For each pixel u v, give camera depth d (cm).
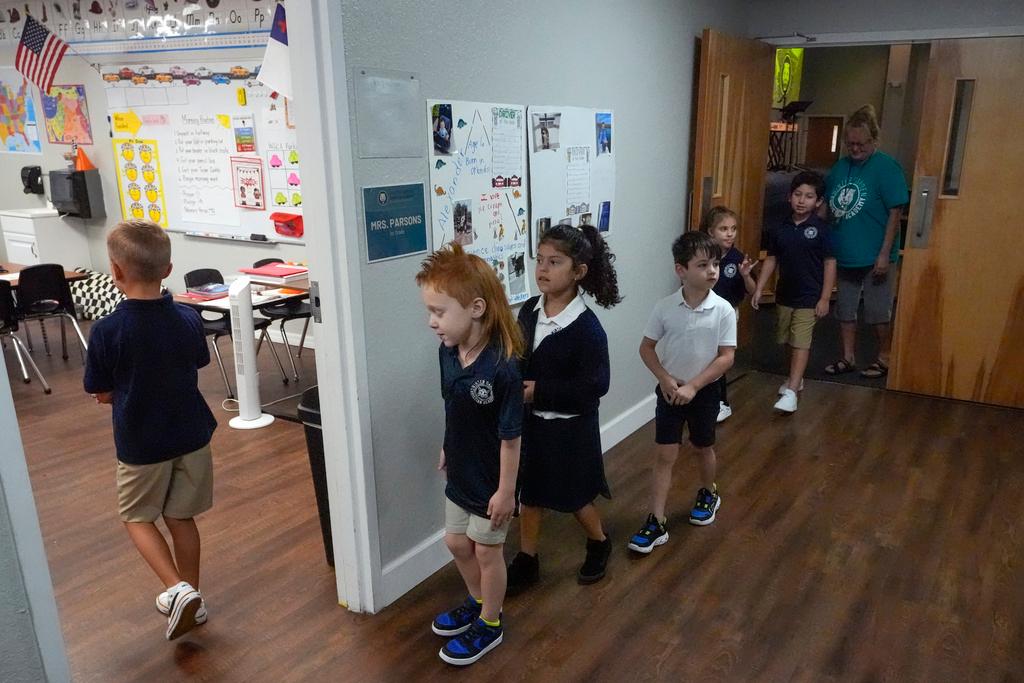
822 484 309
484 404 181
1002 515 281
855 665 200
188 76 527
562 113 280
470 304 176
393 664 202
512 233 264
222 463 336
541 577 243
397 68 203
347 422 208
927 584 237
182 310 205
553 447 218
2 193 712
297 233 508
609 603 229
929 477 315
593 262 215
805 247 378
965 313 399
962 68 372
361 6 188
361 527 217
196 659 204
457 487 194
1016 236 378
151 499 204
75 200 607
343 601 228
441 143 223
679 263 238
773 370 478
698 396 252
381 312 211
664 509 273
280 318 439
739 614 222
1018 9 365
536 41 259
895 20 399
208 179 544
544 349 214
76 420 389
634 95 330
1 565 124
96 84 582
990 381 401
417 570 240
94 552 259
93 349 189
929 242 399
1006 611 222
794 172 697
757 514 284
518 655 205
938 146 386
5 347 535
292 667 200
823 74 783
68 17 579
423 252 223
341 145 188
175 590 201
